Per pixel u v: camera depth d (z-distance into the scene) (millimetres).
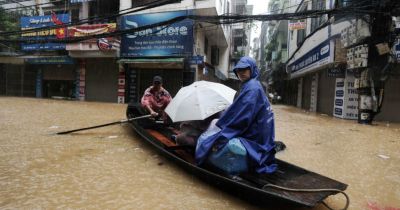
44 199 3471
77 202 3428
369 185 4344
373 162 5609
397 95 13422
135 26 17297
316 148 6738
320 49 15422
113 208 3314
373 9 9688
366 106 11594
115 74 19172
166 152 4684
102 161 5031
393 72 12594
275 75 35656
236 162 3619
